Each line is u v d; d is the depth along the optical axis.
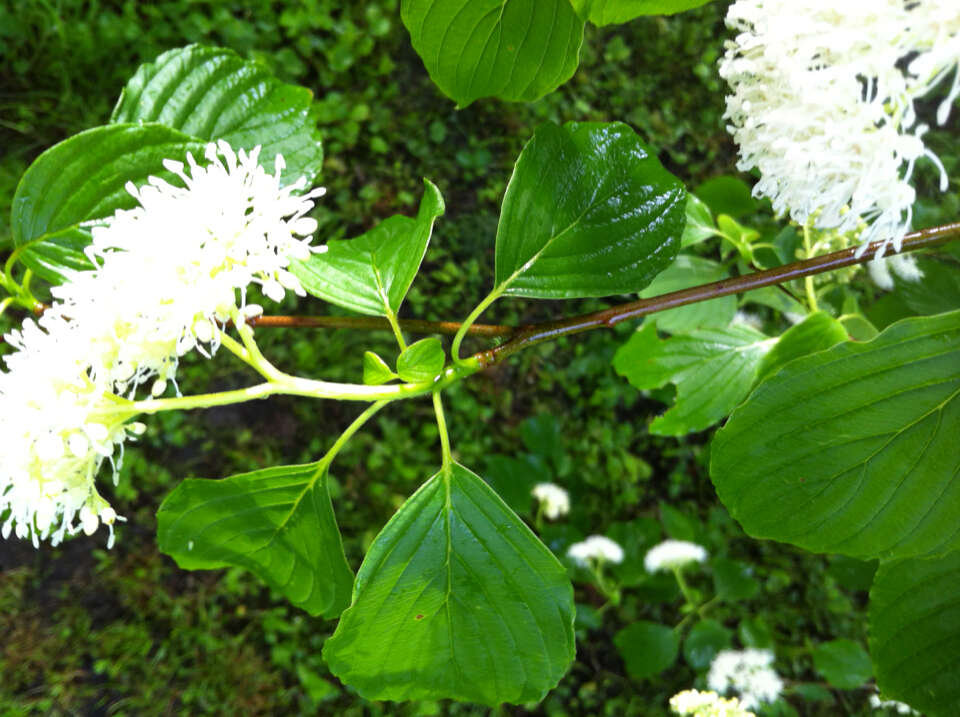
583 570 0.82
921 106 0.81
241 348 0.20
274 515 0.23
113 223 0.18
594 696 0.89
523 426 0.89
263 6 0.93
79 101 0.86
